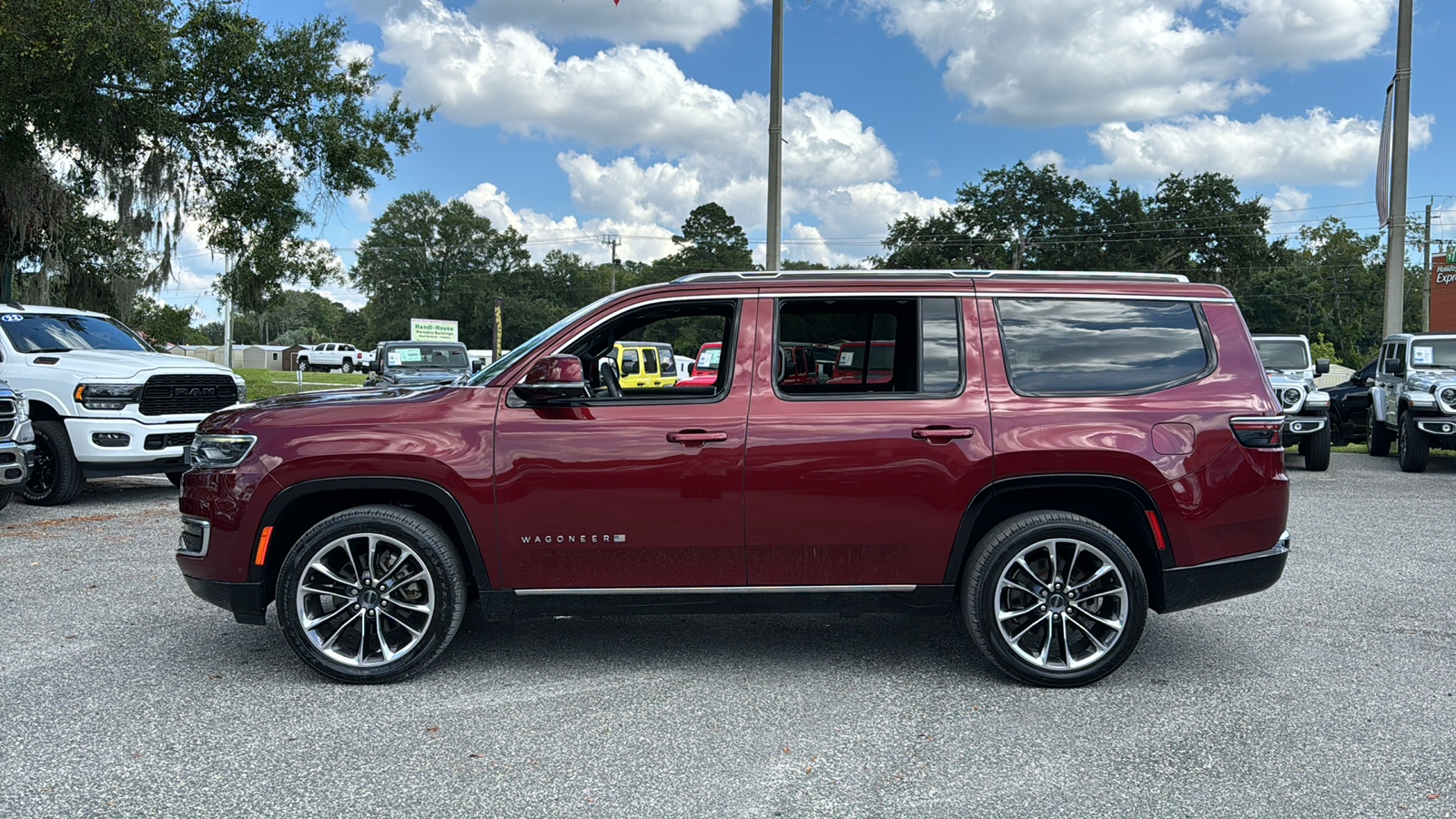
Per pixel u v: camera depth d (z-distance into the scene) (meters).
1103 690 4.20
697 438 4.10
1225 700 4.07
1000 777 3.30
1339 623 5.26
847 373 4.83
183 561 4.26
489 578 4.17
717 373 4.40
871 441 4.12
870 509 4.14
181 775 3.28
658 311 4.34
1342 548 7.35
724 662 4.55
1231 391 4.26
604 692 4.15
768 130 14.06
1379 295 68.06
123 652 4.65
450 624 4.18
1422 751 3.53
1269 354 14.19
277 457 4.11
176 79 16.81
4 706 3.93
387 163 19.52
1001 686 4.24
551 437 4.13
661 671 4.43
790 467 4.12
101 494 10.20
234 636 4.93
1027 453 4.11
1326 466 12.62
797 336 4.77
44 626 5.09
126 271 19.73
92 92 16.00
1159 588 4.24
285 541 4.35
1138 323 4.35
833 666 4.51
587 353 4.67
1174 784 3.24
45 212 18.44
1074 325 4.34
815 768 3.38
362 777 3.28
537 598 4.20
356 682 4.21
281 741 3.59
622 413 4.17
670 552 4.15
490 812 3.03
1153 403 4.21
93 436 9.02
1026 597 4.25
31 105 15.84
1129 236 61.44
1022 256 61.72
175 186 18.39
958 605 4.57
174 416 9.47
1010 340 4.30
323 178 19.19
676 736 3.66
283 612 4.14
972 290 4.35
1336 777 3.30
